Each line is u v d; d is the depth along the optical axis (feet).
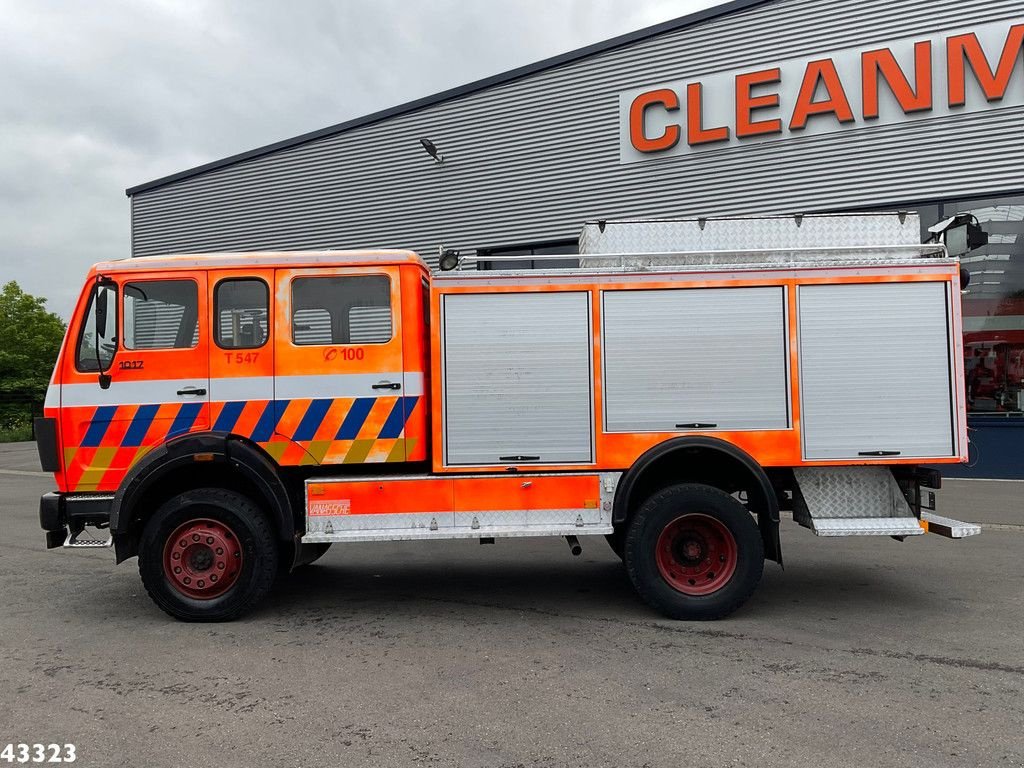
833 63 40.63
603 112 46.26
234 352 17.78
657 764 10.52
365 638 16.21
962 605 18.40
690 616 17.13
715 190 43.52
